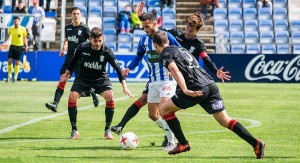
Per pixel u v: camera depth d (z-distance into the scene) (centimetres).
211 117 3881
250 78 6800
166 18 8544
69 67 2931
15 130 3212
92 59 2872
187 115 3988
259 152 2292
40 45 7106
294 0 9006
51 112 4056
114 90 5800
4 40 6688
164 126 2608
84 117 3806
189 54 2338
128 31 8131
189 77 2291
